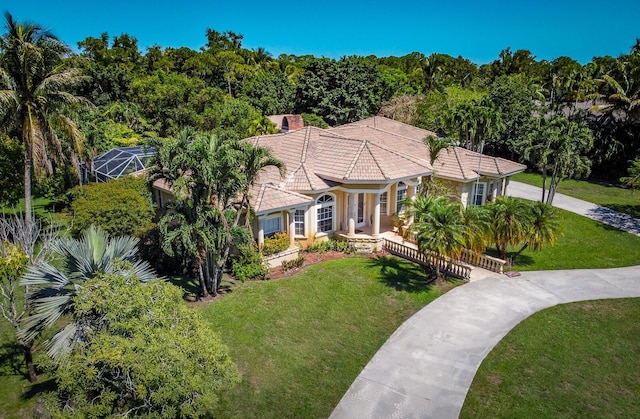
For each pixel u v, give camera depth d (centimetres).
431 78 7706
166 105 5544
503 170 3241
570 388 1442
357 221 2984
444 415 1327
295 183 2606
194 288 2120
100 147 4481
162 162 1788
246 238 1939
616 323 1848
